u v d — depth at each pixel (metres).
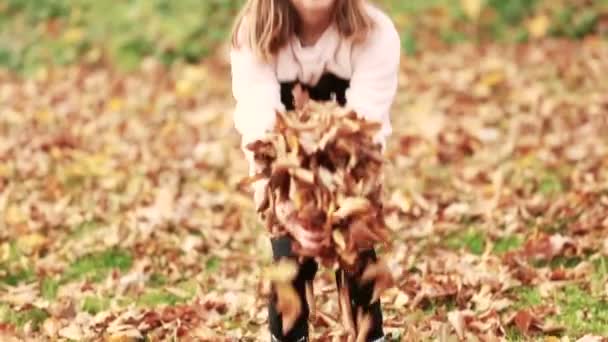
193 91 11.23
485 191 7.71
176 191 8.16
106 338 5.57
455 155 8.64
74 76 11.88
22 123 10.20
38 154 9.12
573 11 12.24
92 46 12.60
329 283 6.16
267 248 6.96
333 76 4.61
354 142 3.99
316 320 5.59
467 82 10.70
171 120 10.21
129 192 8.22
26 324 5.80
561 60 11.12
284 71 4.57
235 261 6.80
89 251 7.07
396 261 6.45
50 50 12.55
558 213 7.12
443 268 6.32
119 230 7.36
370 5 4.65
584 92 10.16
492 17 12.41
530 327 5.45
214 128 9.91
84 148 9.41
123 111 10.60
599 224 6.77
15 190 8.30
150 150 9.29
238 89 4.58
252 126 4.45
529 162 8.28
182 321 5.70
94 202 8.05
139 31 12.61
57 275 6.68
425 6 12.70
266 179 4.18
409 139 9.03
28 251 7.05
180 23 12.64
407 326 5.44
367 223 3.98
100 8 13.18
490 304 5.73
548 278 6.07
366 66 4.56
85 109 10.69
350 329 4.38
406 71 11.34
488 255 6.52
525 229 6.97
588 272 6.14
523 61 11.30
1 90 11.43
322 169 3.98
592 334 5.38
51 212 7.76
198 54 12.29
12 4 13.29
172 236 7.27
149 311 5.80
